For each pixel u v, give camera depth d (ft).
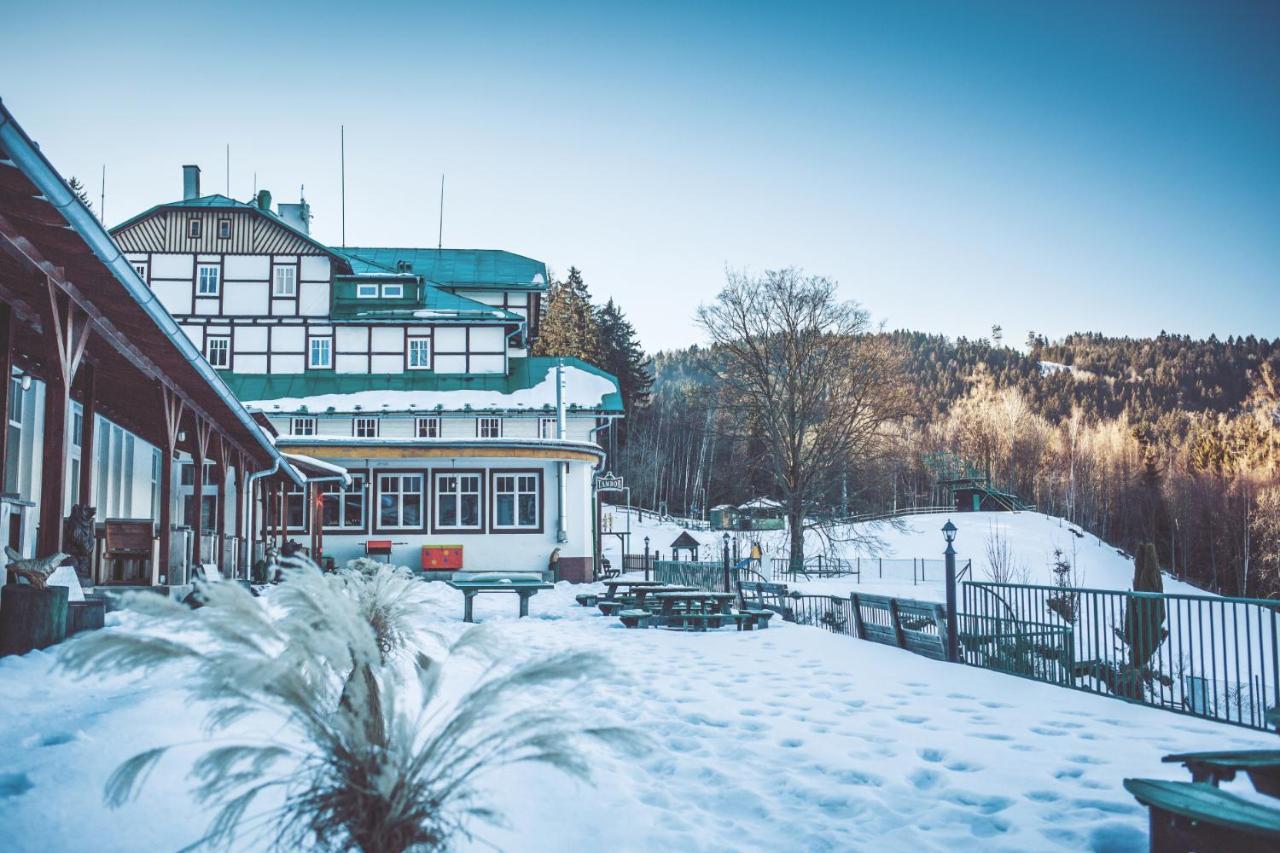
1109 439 437.58
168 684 21.88
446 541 111.96
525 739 12.21
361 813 11.18
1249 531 288.71
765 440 172.45
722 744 24.54
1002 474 413.59
